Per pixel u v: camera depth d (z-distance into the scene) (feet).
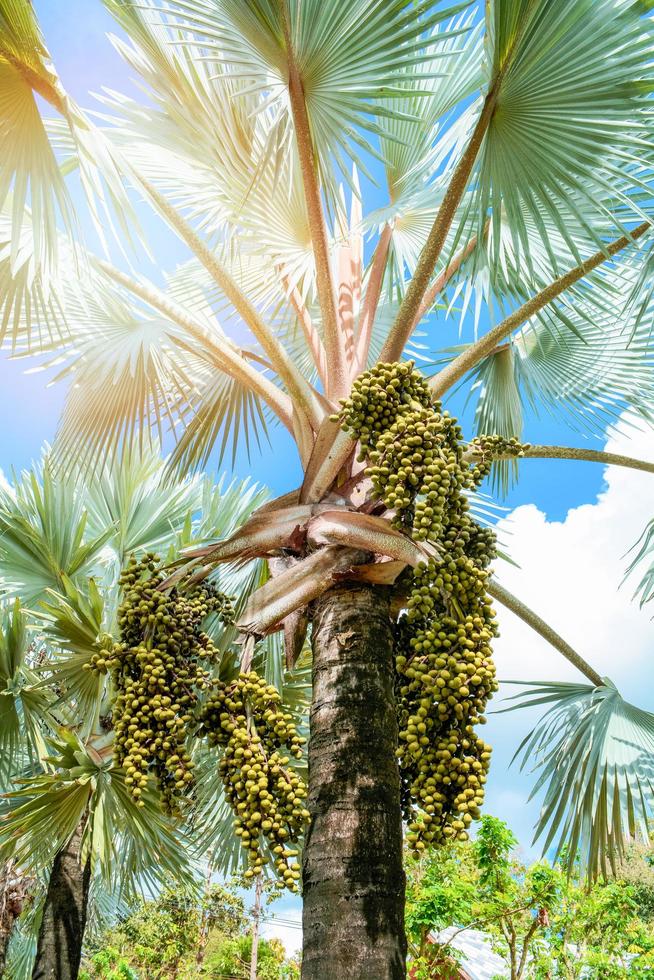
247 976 65.26
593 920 33.37
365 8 9.73
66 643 17.04
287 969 68.28
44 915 18.49
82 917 18.83
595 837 12.96
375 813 7.51
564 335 17.85
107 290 15.92
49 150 11.27
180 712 8.32
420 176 15.10
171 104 13.82
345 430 9.05
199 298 17.75
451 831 6.78
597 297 16.11
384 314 20.35
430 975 27.91
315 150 11.43
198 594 9.55
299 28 9.93
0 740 18.11
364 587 9.21
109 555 23.03
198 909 64.59
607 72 9.96
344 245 14.30
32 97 11.03
